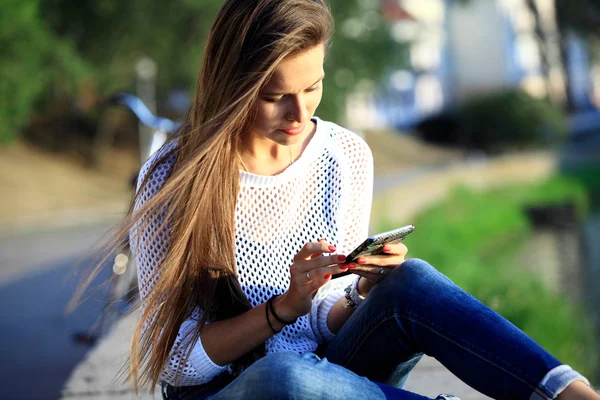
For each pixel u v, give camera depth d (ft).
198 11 79.36
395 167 110.22
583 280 39.40
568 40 141.79
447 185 71.67
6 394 15.96
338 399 5.79
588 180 90.43
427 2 162.81
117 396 10.59
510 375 5.83
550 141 127.44
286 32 6.17
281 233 7.06
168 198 6.55
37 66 69.31
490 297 23.00
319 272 6.36
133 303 7.04
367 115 153.17
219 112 6.42
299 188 7.11
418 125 139.13
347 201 7.27
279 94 6.40
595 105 167.43
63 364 18.20
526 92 130.52
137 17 78.18
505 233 59.26
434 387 10.57
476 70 141.69
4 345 20.13
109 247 6.75
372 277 6.79
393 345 6.50
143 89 84.28
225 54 6.40
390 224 42.52
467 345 6.03
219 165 6.56
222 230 6.63
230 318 6.70
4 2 64.54
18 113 69.00
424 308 6.26
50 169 78.79
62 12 79.46
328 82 94.68
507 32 142.61
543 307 22.77
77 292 6.82
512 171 98.63
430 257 36.78
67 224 56.95
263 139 6.99
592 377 19.27
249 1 6.32
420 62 146.92
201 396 6.84
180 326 6.65
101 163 89.61
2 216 62.69
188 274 6.58
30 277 31.27
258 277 6.98
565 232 64.85
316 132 7.22
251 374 5.86
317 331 7.32
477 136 130.72
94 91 85.71
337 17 96.22
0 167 73.20
